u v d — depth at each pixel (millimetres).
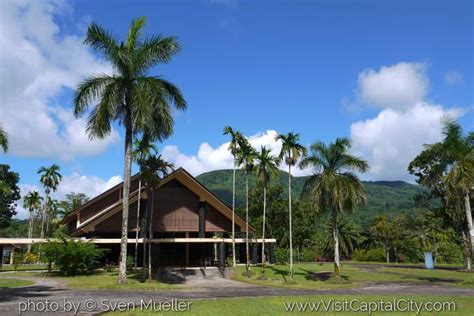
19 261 53625
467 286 29984
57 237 37500
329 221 86000
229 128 41812
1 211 88375
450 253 76000
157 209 44281
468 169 32031
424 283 33250
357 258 83562
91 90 27891
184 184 45656
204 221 45219
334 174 34219
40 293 22781
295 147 35719
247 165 41969
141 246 44500
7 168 89375
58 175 79000
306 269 47719
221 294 24047
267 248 56281
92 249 36094
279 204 69000
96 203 46031
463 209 47031
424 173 48281
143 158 34594
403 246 78875
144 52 28891
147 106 27891
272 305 17766
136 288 27109
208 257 47656
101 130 28141
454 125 33344
